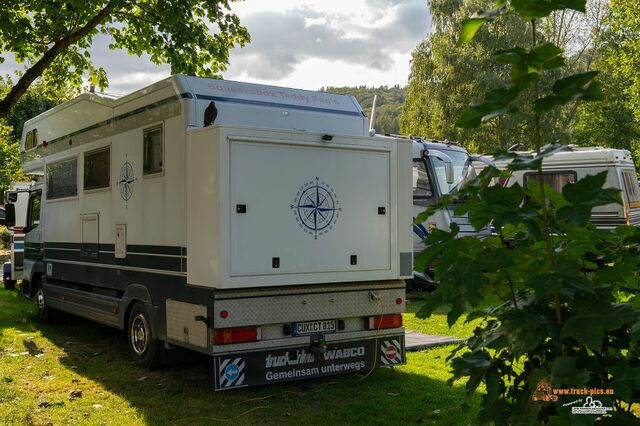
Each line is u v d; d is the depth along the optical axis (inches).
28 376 273.6
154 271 266.8
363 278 252.5
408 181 267.0
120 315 296.7
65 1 377.7
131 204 286.5
